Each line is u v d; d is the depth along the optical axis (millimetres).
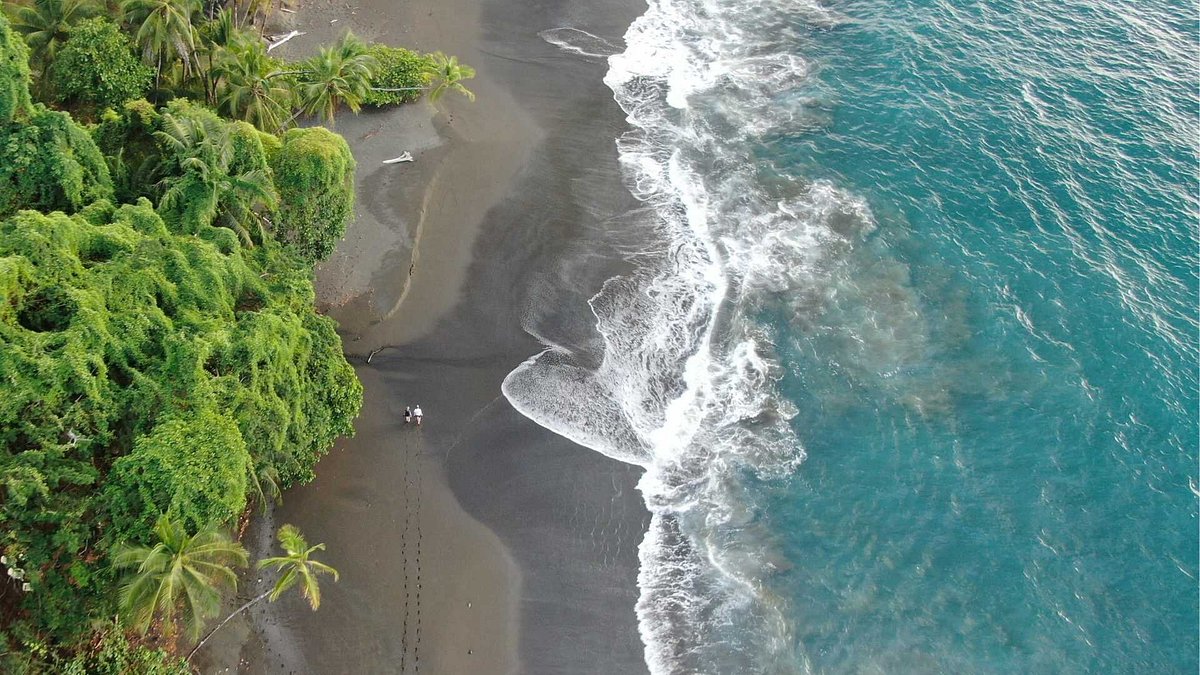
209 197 38625
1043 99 59562
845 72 62719
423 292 46562
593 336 46156
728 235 51656
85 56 43781
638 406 43688
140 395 31562
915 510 39969
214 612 29781
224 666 33500
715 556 38594
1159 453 41406
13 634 28109
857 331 46781
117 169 39812
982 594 37188
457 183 52281
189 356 32219
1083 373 44469
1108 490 40188
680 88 61312
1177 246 50188
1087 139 56656
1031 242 50625
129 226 35625
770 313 47719
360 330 44562
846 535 39281
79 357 30094
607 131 57531
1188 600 36719
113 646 30578
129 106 41250
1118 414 42844
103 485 29969
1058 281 48531
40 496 28641
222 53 46531
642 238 51219
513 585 37031
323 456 39812
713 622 36531
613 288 48438
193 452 30578
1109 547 38406
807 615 36812
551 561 37938
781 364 45531
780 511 40156
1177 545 38344
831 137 57719
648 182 54469
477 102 57656
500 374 43938
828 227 51969
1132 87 60250
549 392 43500
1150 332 45938
